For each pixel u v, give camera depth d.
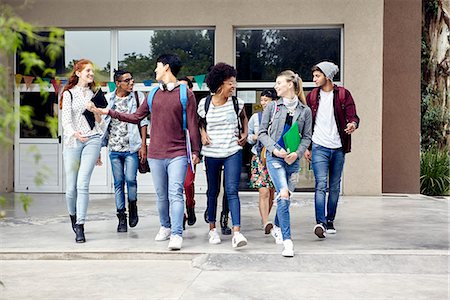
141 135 7.07
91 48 11.94
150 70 11.90
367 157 11.49
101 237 6.77
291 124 5.78
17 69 11.25
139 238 6.70
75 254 5.92
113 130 7.00
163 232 6.55
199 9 11.59
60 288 4.82
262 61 11.73
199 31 11.82
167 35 11.86
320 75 6.63
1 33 2.20
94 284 4.95
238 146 6.09
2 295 4.61
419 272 5.45
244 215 8.75
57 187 11.94
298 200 10.67
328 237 6.80
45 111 11.78
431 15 16.16
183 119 6.01
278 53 11.73
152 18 11.68
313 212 9.05
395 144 12.41
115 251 5.94
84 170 6.38
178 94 6.00
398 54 12.38
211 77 6.04
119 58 11.92
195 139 6.00
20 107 2.23
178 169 6.00
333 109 6.66
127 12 11.72
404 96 12.38
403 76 12.38
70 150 6.36
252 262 5.59
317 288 4.81
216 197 6.31
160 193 6.36
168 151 6.04
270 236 6.84
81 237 6.44
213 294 4.62
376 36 11.40
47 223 7.89
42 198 11.02
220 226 7.54
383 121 12.43
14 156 11.93
